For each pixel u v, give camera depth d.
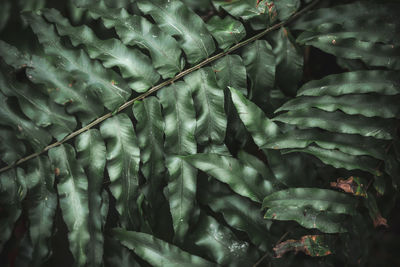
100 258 0.65
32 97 0.64
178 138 0.64
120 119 0.65
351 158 0.65
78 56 0.64
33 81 0.63
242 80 0.65
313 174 0.66
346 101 0.65
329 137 0.65
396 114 0.64
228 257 0.66
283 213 0.64
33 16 0.63
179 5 0.64
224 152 0.66
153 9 0.64
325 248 0.65
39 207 0.65
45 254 0.65
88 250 0.65
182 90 0.64
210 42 0.64
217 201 0.66
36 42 0.66
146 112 0.64
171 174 0.64
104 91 0.64
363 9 0.65
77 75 0.64
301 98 0.65
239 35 0.65
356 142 0.65
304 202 0.64
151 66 0.64
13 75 0.63
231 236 0.66
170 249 0.65
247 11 0.65
